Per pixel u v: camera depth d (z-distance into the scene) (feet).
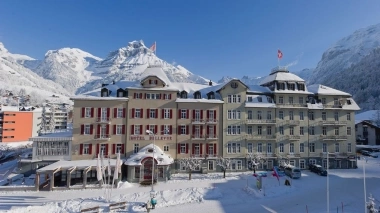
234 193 137.80
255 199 129.29
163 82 188.55
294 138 202.69
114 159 173.78
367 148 308.40
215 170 191.62
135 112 184.34
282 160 199.31
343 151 209.87
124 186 151.43
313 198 131.34
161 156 169.58
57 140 173.27
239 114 198.90
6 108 393.09
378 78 566.36
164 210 111.34
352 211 112.37
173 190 134.92
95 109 179.83
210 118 194.18
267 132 202.49
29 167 170.19
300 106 205.67
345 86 628.69
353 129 213.25
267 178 172.96
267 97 208.23
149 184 157.17
